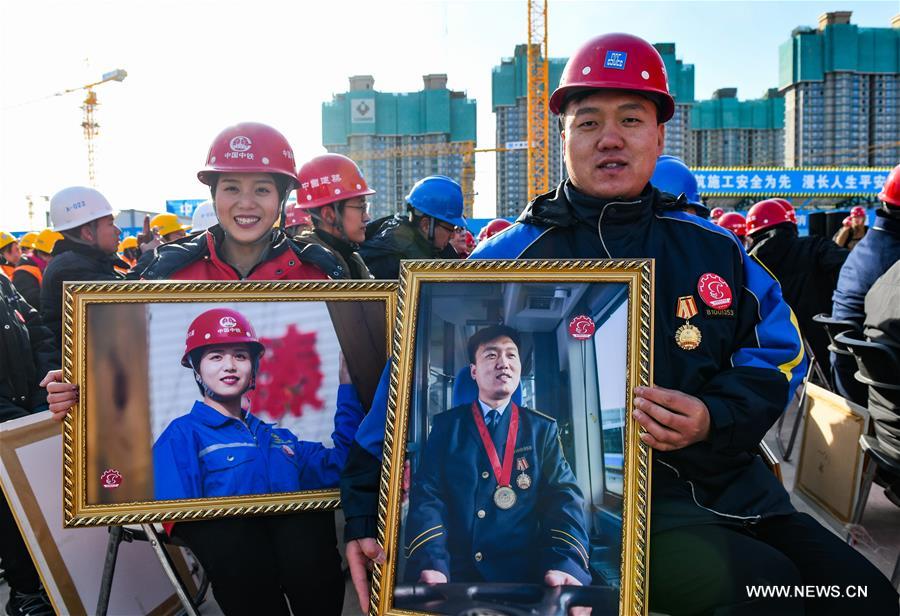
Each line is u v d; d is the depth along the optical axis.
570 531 1.50
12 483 2.20
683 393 1.56
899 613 1.55
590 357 1.56
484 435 1.56
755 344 1.74
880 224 3.16
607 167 1.78
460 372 1.60
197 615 2.27
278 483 1.90
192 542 1.93
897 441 2.48
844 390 3.34
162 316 1.88
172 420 1.87
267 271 2.40
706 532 1.62
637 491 1.48
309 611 1.99
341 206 3.61
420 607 1.50
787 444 4.60
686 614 1.65
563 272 1.59
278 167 2.29
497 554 1.51
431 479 1.55
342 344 1.96
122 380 1.85
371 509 1.70
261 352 1.92
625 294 1.56
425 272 1.64
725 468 1.72
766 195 22.77
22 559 2.73
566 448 1.54
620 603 1.44
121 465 1.85
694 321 1.71
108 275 3.36
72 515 1.82
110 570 2.27
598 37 1.78
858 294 3.20
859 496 2.86
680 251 1.79
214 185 2.33
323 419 1.95
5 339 2.86
